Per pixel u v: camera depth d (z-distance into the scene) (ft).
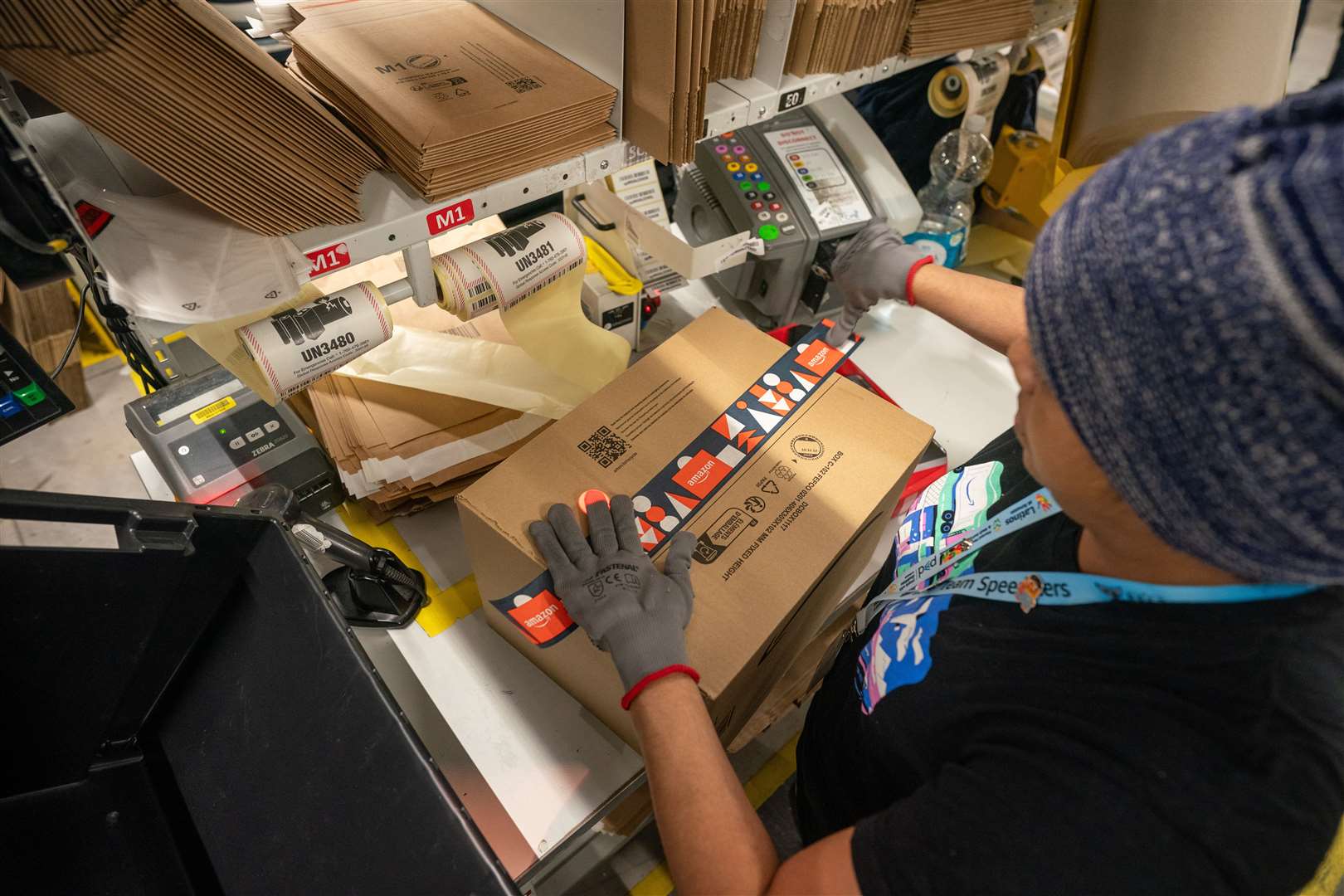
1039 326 1.30
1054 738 1.50
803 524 2.66
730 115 3.14
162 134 1.99
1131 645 1.56
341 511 3.75
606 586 2.30
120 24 1.77
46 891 2.22
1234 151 1.06
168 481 3.36
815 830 2.78
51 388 3.02
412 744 1.97
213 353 2.70
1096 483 1.38
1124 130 3.56
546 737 3.07
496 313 3.86
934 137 5.04
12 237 2.14
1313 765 1.34
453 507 3.84
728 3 2.89
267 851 2.16
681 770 1.86
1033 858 1.37
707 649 2.35
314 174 2.31
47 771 2.35
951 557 2.30
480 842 1.82
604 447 2.82
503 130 2.45
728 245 3.97
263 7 2.81
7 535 5.83
